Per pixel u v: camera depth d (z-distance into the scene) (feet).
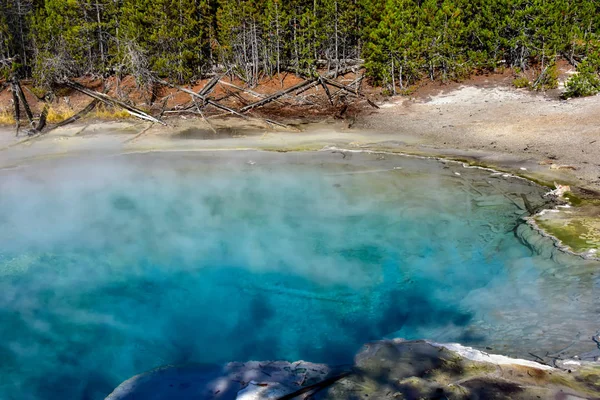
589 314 15.55
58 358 16.35
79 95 56.90
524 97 45.09
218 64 61.31
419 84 52.19
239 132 41.78
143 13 57.88
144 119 46.60
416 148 35.17
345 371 14.17
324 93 53.01
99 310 18.90
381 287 19.56
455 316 17.07
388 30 50.11
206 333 17.39
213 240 23.82
